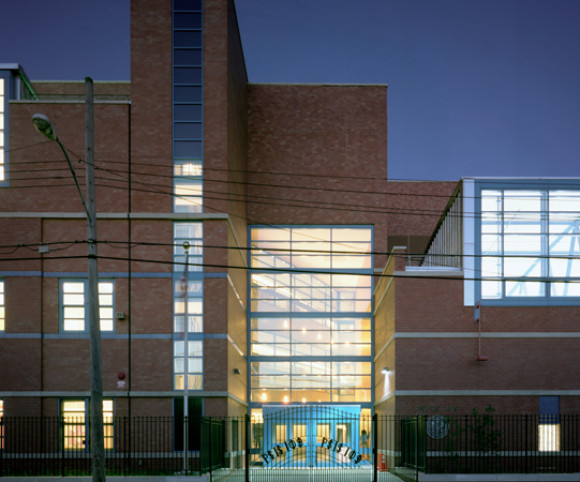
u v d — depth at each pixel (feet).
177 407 90.74
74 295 92.58
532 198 94.99
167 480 72.23
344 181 122.72
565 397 89.66
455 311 91.61
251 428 118.73
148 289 92.58
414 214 159.94
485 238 94.07
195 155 94.89
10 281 92.22
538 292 92.48
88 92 58.13
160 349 91.56
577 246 94.12
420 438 76.64
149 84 95.91
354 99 123.95
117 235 92.99
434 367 90.58
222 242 93.04
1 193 93.15
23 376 90.58
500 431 88.38
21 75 97.45
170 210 93.66
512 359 90.53
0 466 79.05
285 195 122.31
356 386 120.88
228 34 98.27
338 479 81.76
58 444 89.56
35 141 93.91
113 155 94.22
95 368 56.44
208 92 95.91
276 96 123.85
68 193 93.25
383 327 107.34
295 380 120.98
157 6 97.19
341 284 122.83
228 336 92.27
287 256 123.03
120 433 89.81
